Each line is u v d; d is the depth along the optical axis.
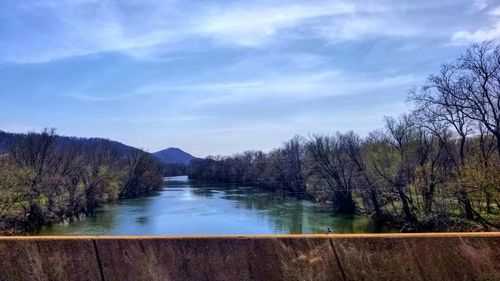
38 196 48.78
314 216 49.97
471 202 33.88
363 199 51.94
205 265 3.04
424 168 39.62
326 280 3.00
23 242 3.11
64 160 68.12
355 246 3.05
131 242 3.09
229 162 141.12
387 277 2.98
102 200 71.75
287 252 3.05
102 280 3.04
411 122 58.53
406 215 41.03
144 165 96.81
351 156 52.91
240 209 58.00
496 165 30.30
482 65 35.00
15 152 62.34
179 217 50.84
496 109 34.25
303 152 82.12
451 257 2.99
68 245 3.10
